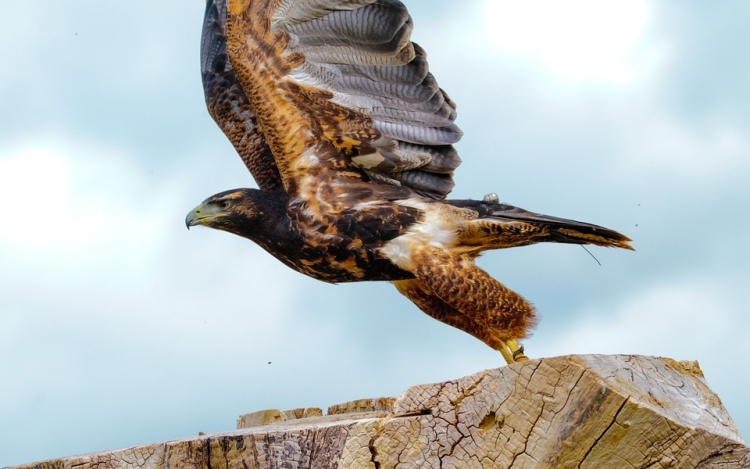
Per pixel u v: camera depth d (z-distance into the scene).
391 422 8.05
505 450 7.88
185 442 8.58
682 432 7.55
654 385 8.05
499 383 7.96
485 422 8.02
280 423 10.09
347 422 8.35
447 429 8.03
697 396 8.20
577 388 7.73
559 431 7.74
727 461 7.65
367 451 8.05
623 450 7.67
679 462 7.62
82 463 8.58
